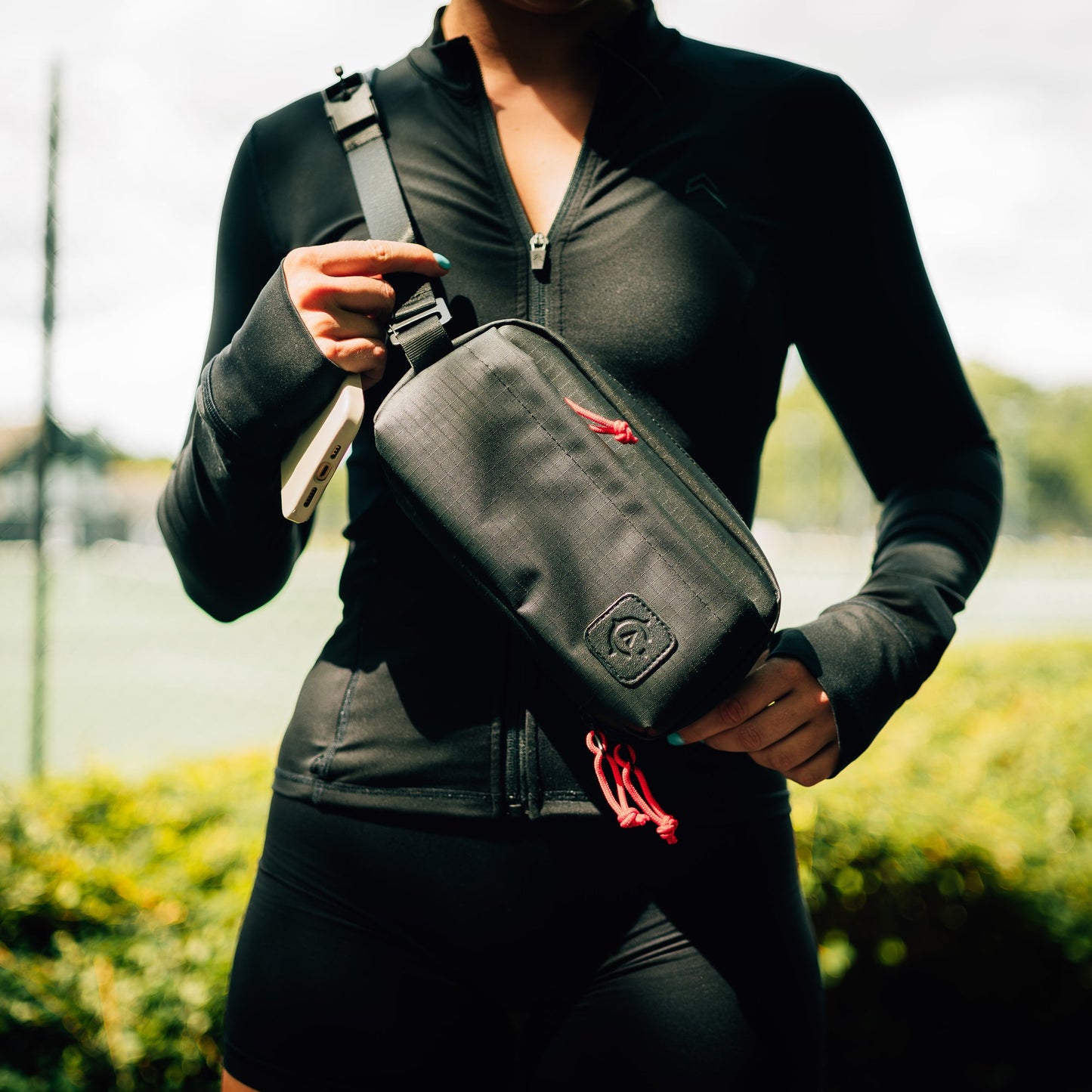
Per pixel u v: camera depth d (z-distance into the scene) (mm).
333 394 850
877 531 1041
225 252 1046
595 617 777
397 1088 877
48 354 3408
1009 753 3600
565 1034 870
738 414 940
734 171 932
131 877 2170
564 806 855
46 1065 1845
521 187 942
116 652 11727
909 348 1008
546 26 951
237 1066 918
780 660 814
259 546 968
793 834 954
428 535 833
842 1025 2504
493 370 815
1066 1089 2631
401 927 881
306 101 1015
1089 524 58000
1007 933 2586
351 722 904
